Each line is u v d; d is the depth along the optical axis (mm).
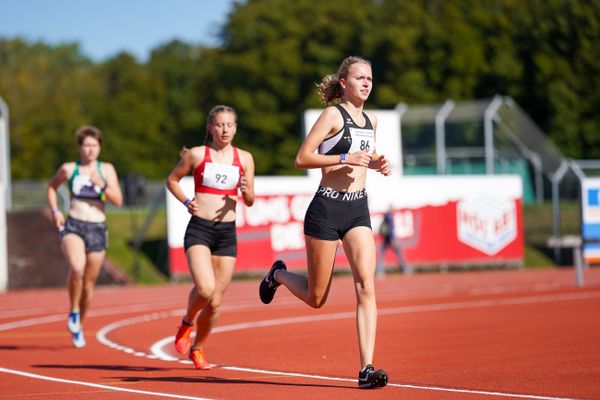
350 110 17875
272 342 27828
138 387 18531
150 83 190375
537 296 44750
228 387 18250
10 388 18766
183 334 21422
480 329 29906
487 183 77250
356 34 151375
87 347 27484
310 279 18156
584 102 140250
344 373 20344
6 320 38750
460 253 75625
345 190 17734
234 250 21188
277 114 149875
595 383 17938
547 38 143750
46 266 67188
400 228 73312
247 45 154875
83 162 27516
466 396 16406
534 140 91938
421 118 94875
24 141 173000
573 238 82688
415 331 29828
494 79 147375
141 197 74062
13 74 186375
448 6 153000
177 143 167250
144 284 68500
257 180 67750
